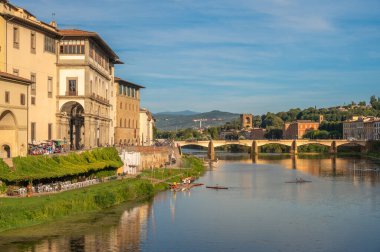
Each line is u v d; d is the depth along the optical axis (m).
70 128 126.06
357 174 171.25
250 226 80.81
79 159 102.62
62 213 78.88
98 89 131.38
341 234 76.12
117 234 72.06
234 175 168.50
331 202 106.06
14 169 82.44
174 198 108.19
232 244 69.50
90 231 72.44
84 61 116.88
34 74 107.69
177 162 186.00
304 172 180.12
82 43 117.25
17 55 101.62
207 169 195.50
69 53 117.44
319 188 131.00
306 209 96.94
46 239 67.19
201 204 101.19
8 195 79.94
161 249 66.00
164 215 87.62
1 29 96.69
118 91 179.88
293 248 68.12
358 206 100.75
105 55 142.38
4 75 84.44
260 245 69.31
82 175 101.06
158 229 76.62
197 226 79.81
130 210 89.62
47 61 112.81
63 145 109.19
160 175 138.50
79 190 91.31
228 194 117.75
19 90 89.56
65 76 117.25
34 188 84.25
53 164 92.12
